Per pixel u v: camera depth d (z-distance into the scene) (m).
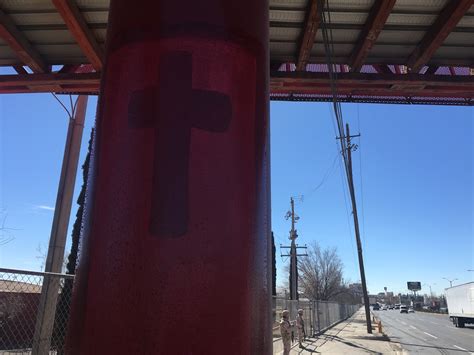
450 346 21.30
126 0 2.53
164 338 1.92
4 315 5.59
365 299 28.52
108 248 2.11
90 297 2.09
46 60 8.20
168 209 2.08
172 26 2.34
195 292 1.99
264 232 2.34
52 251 8.71
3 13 6.80
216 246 2.08
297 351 16.64
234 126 2.30
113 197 2.18
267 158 2.50
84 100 9.69
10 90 8.68
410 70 8.23
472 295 36.19
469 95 9.10
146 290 1.98
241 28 2.47
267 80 2.65
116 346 1.95
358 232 28.91
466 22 7.16
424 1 6.63
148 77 2.29
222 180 2.18
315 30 6.95
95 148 2.40
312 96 9.29
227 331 2.02
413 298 159.88
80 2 6.49
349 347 18.88
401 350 18.89
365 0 6.57
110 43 2.53
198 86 2.25
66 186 9.16
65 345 2.18
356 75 8.12
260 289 2.23
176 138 2.17
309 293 80.38
